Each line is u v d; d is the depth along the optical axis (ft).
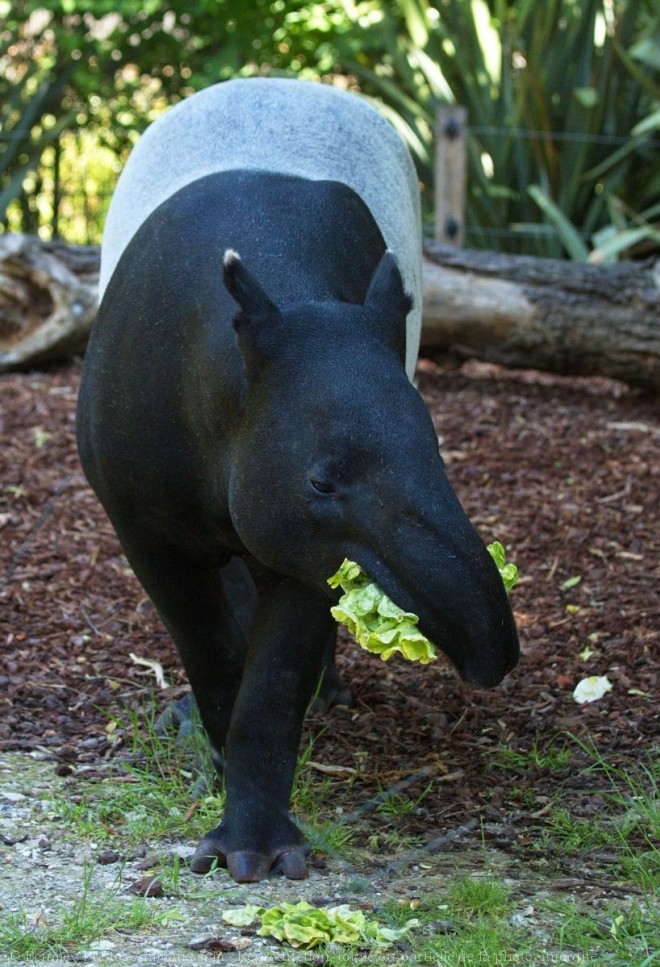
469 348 29.07
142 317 11.70
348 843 12.33
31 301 29.76
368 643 9.22
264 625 11.58
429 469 9.45
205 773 13.37
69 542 20.38
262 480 10.01
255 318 10.13
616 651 16.72
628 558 19.83
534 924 10.70
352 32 39.68
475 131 35.99
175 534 12.01
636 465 23.84
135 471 11.68
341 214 12.26
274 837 11.62
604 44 35.47
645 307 27.68
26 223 41.50
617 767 13.98
